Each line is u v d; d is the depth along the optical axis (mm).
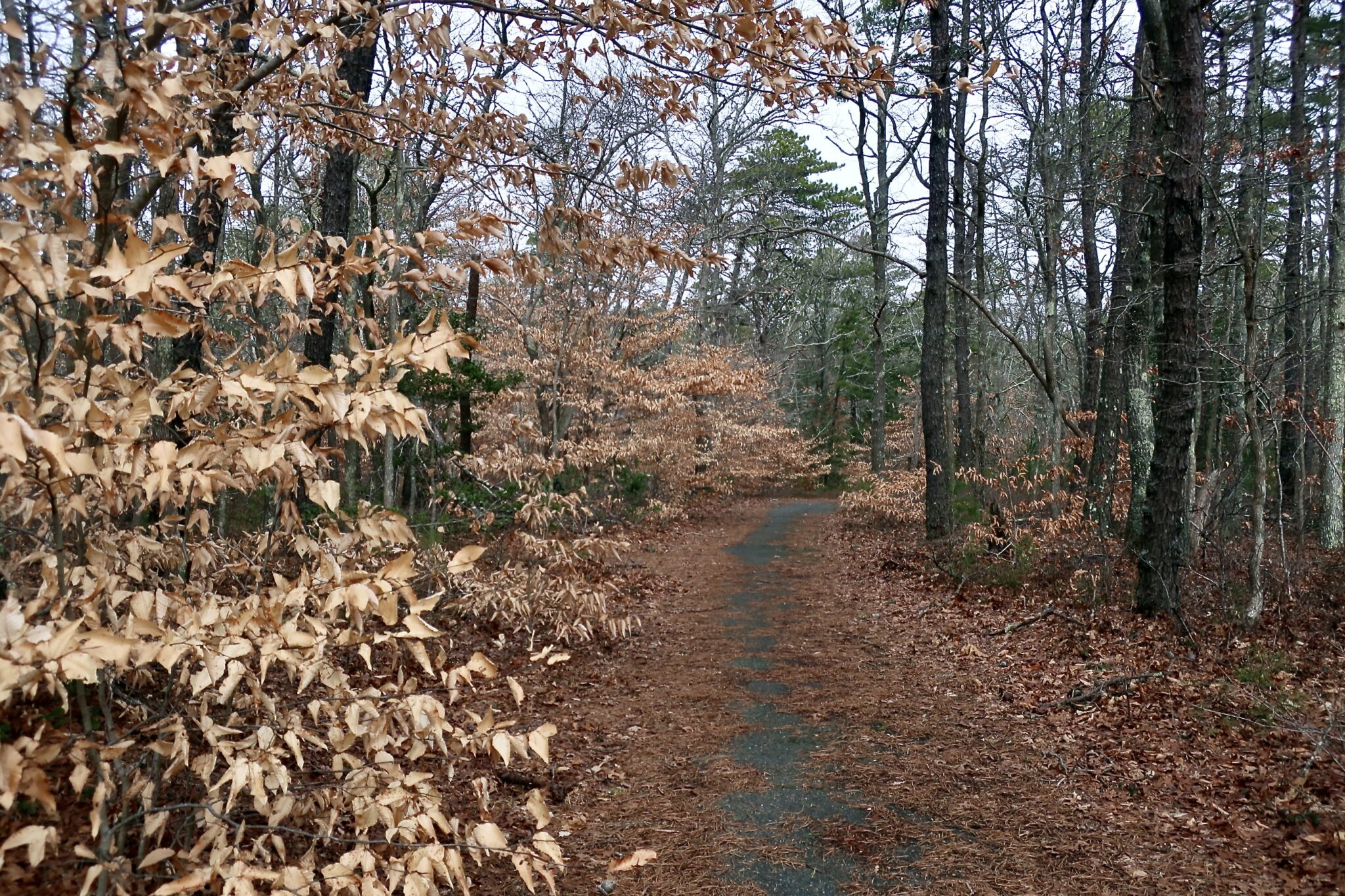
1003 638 7637
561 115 11250
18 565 2480
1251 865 3547
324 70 4152
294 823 3107
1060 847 3766
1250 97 9562
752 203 19656
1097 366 15414
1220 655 6418
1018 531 10852
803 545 15938
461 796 4262
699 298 21828
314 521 3236
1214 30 9789
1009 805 4215
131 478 2264
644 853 2459
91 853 2078
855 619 8992
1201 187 7168
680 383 16516
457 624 7301
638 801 4340
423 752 2631
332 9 3600
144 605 2234
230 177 2182
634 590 10477
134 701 2742
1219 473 9602
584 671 6812
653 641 7953
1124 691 5785
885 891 3420
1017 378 27562
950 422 15125
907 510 16062
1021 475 11961
